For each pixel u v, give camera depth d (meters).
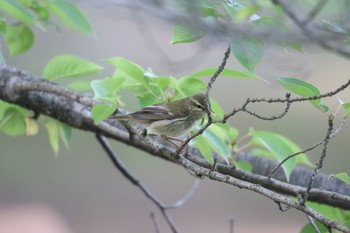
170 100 9.06
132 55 21.59
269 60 9.38
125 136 10.07
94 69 10.34
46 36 22.12
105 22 22.03
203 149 8.78
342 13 8.03
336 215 9.82
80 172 23.03
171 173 22.91
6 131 10.68
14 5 10.27
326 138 7.50
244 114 21.34
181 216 21.95
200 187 22.41
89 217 22.27
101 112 8.48
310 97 7.29
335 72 18.41
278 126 21.28
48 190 22.59
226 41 7.62
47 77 10.38
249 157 10.64
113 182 22.84
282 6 7.54
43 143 23.12
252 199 22.00
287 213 21.58
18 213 21.97
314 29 7.55
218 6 8.23
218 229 21.36
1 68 10.43
